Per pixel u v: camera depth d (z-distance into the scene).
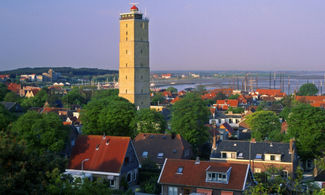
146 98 183.62
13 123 94.50
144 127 127.81
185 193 75.00
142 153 104.00
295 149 104.25
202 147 126.94
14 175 48.47
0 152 49.56
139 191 85.12
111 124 114.50
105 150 87.88
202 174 75.25
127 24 178.12
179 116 122.88
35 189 51.38
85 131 117.75
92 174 85.25
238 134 153.00
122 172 85.12
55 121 90.81
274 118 138.38
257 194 64.62
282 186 75.69
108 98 157.12
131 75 179.12
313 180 91.81
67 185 57.53
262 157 98.50
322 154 108.12
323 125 106.88
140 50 179.88
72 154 89.06
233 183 72.38
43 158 56.03
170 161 79.19
